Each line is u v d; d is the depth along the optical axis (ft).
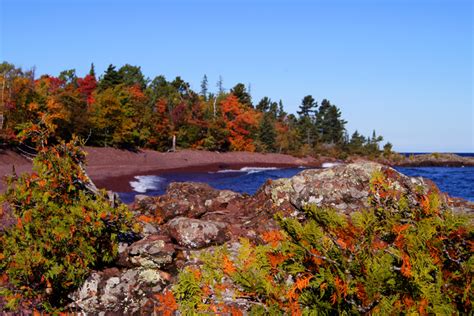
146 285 20.98
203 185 37.24
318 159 326.44
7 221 25.73
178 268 21.54
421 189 14.19
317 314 10.75
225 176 170.60
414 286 10.35
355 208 25.32
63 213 22.48
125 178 129.49
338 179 27.22
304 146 345.72
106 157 178.81
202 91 380.99
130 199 90.27
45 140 25.77
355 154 367.86
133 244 23.34
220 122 267.80
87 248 21.47
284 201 28.96
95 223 21.95
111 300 20.72
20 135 25.39
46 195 22.95
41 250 20.92
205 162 228.02
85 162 27.40
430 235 11.35
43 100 156.15
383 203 14.07
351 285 10.65
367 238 11.56
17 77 153.58
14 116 141.69
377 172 14.85
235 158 259.80
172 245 23.26
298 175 29.76
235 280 12.25
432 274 11.55
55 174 24.12
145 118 224.53
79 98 199.00
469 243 11.67
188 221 24.93
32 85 158.92
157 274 21.42
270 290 11.81
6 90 147.95
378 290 10.11
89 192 26.40
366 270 10.56
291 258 11.94
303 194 27.43
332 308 10.61
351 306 10.78
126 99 218.18
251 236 24.21
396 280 10.61
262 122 318.86
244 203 33.24
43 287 21.17
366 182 26.45
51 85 215.72
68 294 21.44
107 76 275.18
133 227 25.02
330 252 11.46
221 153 263.29
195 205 32.40
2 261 21.11
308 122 384.68
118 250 23.47
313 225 11.59
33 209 22.45
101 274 21.98
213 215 31.07
